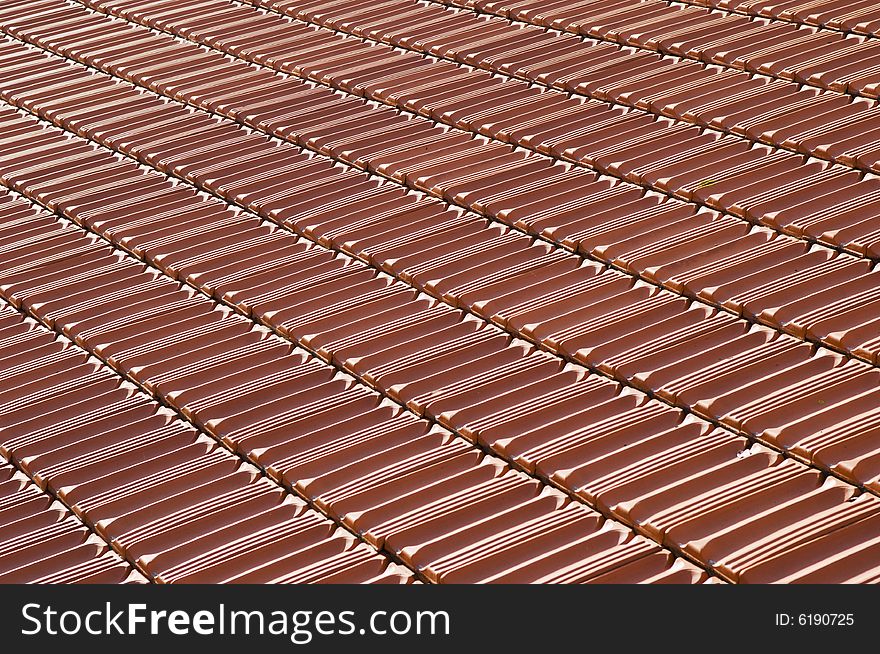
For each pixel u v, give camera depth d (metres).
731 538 7.75
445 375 10.45
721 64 15.95
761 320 10.25
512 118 15.64
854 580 7.28
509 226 13.07
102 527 9.27
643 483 8.48
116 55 21.56
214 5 23.27
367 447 9.70
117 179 16.56
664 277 11.21
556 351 10.52
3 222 15.94
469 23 19.69
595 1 19.30
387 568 8.30
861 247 10.88
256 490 9.48
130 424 10.80
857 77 14.30
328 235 13.59
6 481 10.39
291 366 11.26
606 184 13.55
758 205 12.05
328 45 19.95
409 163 15.03
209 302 12.79
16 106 20.23
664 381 9.69
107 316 12.79
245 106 17.94
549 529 8.27
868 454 8.22
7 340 12.89
